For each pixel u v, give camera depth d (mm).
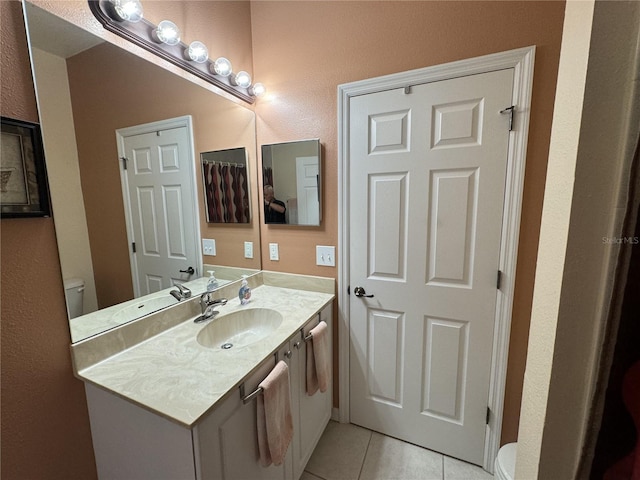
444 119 1339
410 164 1431
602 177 438
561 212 484
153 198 1227
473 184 1331
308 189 1671
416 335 1543
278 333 1218
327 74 1562
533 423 555
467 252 1385
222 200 1603
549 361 505
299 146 1659
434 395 1550
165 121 1271
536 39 1170
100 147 1014
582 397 484
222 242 1595
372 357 1667
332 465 1508
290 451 1281
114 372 950
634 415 426
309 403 1458
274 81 1711
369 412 1722
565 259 471
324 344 1459
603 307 445
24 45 807
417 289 1505
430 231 1438
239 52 1650
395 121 1429
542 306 537
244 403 946
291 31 1630
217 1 1482
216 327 1354
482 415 1462
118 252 1095
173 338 1188
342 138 1552
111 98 1043
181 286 1378
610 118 425
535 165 1229
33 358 858
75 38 929
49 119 871
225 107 1584
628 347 428
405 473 1461
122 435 917
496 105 1250
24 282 833
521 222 1275
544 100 1188
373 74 1457
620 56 414
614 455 445
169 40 1169
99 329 1029
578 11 456
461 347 1459
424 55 1348
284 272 1841
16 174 796
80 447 981
